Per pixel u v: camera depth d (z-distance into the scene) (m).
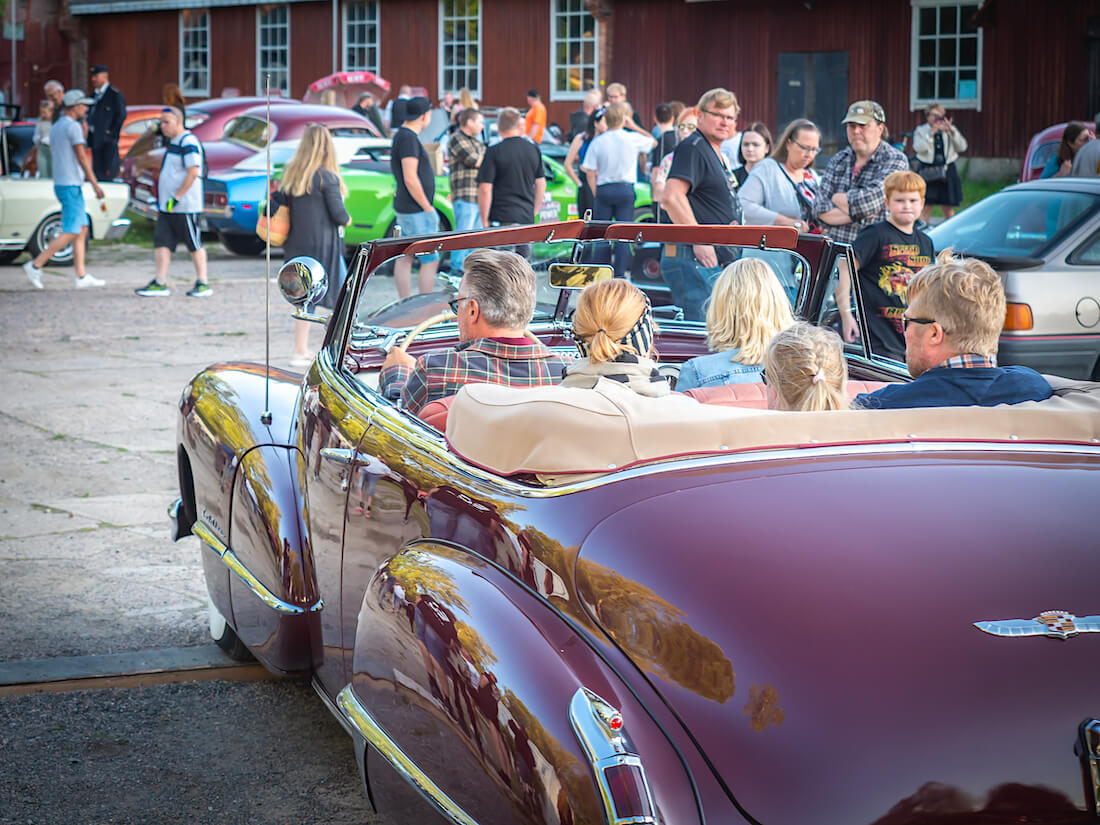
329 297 9.14
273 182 13.99
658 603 1.94
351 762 3.53
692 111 12.20
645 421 2.25
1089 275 7.55
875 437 2.30
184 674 4.09
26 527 5.61
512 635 2.03
